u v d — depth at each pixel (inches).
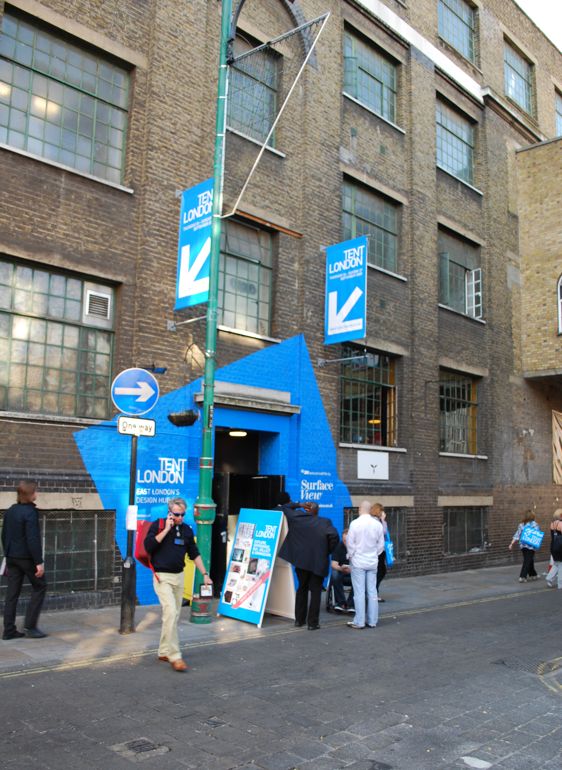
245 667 282.4
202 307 473.4
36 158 399.2
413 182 678.5
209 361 387.5
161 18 467.8
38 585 319.3
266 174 538.9
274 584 399.2
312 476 538.9
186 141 474.3
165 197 457.1
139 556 280.7
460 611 445.1
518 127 854.5
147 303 439.5
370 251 638.5
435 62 732.0
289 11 571.2
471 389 749.9
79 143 432.1
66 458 397.1
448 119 765.3
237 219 521.7
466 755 192.4
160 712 221.3
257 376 510.3
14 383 388.5
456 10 793.6
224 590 392.2
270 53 560.1
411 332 657.6
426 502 644.7
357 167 622.8
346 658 304.2
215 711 224.2
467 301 756.0
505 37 864.9
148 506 427.5
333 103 600.4
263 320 533.3
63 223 410.0
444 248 732.0
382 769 181.6
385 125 662.5
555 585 579.8
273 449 526.0
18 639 314.0
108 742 194.9
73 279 419.5
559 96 976.3
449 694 250.7
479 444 743.7
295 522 378.3
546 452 835.4
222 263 507.8
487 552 722.2
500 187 812.6
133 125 452.1
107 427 415.2
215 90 503.2
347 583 425.4
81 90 435.8
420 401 653.3
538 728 216.4
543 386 843.4
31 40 414.6
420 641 344.8
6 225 385.1
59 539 391.9
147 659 288.2
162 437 439.2
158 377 440.5
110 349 432.1
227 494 454.6
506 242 810.2
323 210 577.0
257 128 542.6
